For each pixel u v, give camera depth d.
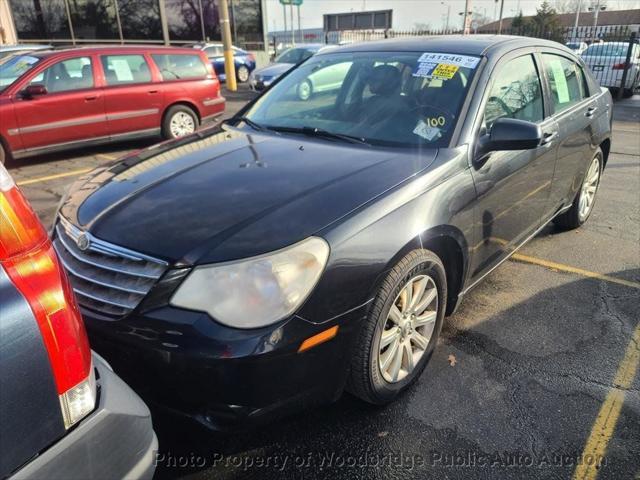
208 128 3.41
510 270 3.92
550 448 2.22
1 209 1.22
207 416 1.88
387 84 3.15
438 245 2.48
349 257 2.00
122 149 8.49
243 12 23.73
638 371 2.74
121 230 2.06
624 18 61.38
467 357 2.84
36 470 1.21
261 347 1.78
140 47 8.23
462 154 2.62
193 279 1.84
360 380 2.21
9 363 1.16
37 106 7.06
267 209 2.08
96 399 1.38
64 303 1.29
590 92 4.38
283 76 3.84
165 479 2.04
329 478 2.07
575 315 3.28
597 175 4.78
